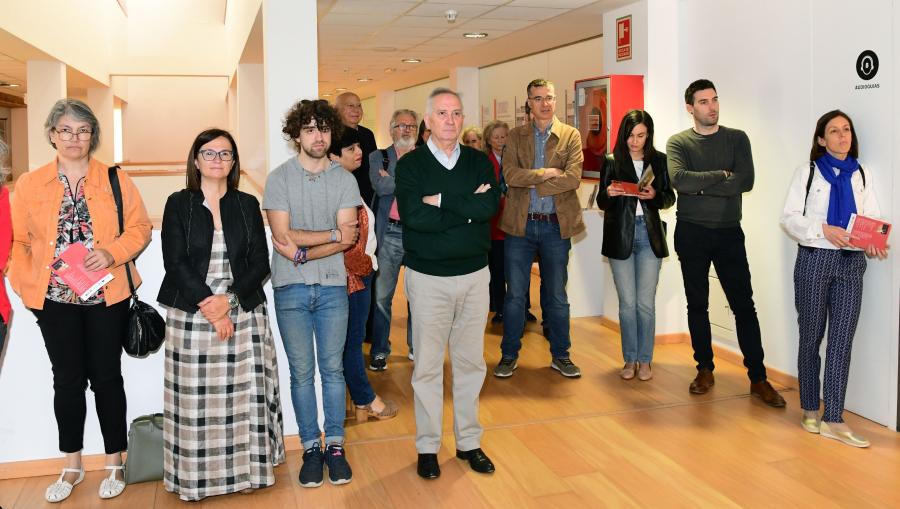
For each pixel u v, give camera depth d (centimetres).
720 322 529
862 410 404
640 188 439
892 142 374
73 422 325
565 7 595
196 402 306
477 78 1081
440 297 319
